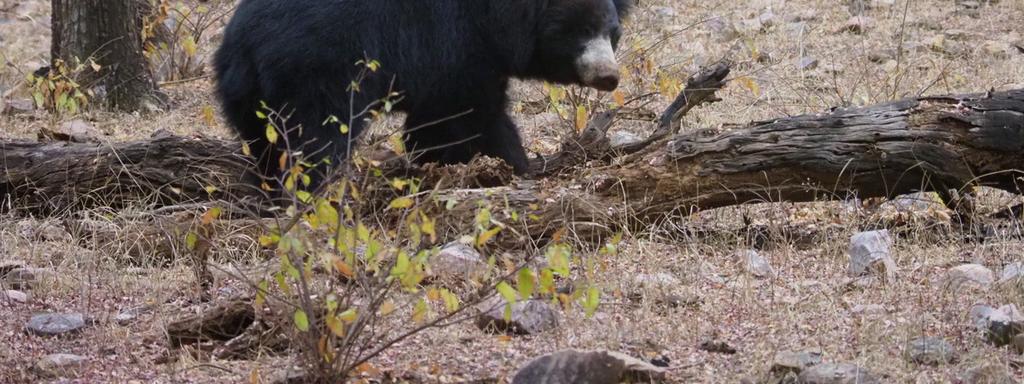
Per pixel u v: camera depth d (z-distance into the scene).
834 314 8.80
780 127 10.53
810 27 21.11
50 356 8.02
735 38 20.67
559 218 10.34
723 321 8.76
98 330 8.77
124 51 17.23
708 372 7.73
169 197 11.65
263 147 11.52
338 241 7.35
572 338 8.31
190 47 16.73
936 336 8.27
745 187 10.55
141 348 8.40
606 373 7.14
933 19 21.27
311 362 7.45
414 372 7.62
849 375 7.27
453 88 12.02
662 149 10.68
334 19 11.09
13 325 8.90
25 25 23.58
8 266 10.05
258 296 7.57
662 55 19.06
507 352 8.06
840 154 10.43
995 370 7.44
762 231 11.02
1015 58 18.80
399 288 9.02
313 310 7.64
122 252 10.48
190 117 17.06
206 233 9.39
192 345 8.23
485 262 9.37
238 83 11.29
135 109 17.27
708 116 16.33
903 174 10.50
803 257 10.40
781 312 8.81
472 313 8.60
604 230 10.45
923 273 9.77
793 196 10.66
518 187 10.73
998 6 22.06
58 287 9.82
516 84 17.78
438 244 10.16
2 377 7.81
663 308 9.08
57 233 10.99
